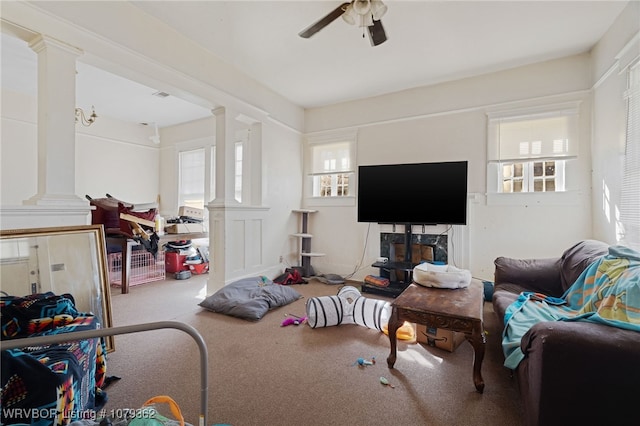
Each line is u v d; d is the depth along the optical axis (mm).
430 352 2061
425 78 3578
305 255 4316
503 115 3311
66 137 1989
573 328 1103
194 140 5324
